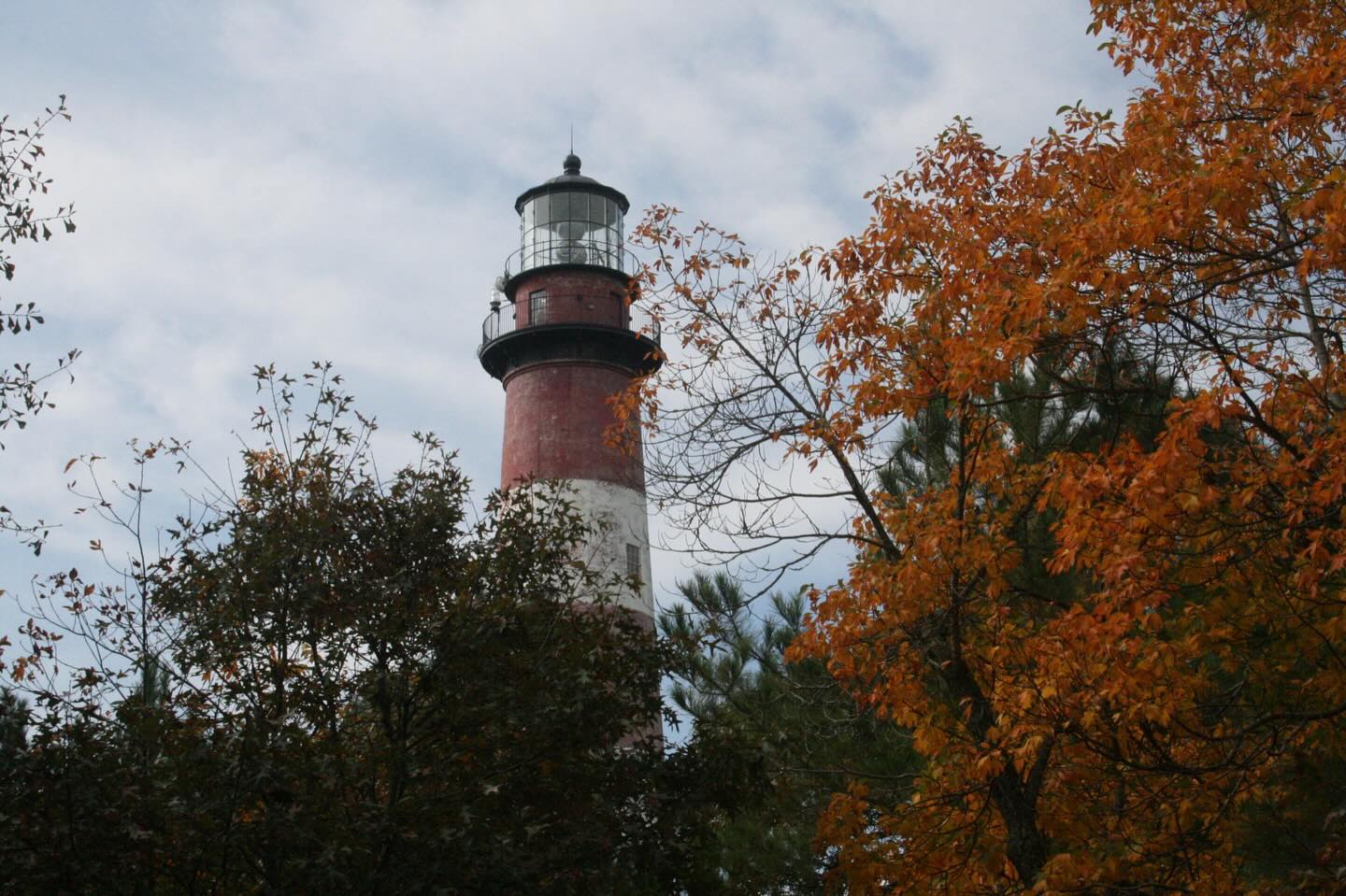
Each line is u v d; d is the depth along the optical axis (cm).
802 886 1825
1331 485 890
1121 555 952
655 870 1507
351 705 1588
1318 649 1123
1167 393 1235
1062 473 1034
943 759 1361
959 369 1073
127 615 1514
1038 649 1151
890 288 1257
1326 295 1123
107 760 1280
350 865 1317
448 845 1319
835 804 1295
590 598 2889
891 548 1342
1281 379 1044
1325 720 1112
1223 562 1027
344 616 1534
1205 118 1148
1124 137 1137
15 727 1259
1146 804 1202
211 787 1301
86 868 1235
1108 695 1023
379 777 1530
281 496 1608
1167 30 1180
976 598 1270
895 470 1755
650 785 1570
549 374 3459
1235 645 1091
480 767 1498
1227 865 1170
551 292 3500
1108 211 1007
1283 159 1057
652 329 1512
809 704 1814
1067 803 1225
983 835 1282
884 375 1264
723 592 1998
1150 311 1044
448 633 1510
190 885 1303
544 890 1384
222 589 1513
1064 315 1149
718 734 1612
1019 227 1151
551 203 3647
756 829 1875
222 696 1520
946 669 1278
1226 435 1119
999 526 1261
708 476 1458
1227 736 1058
